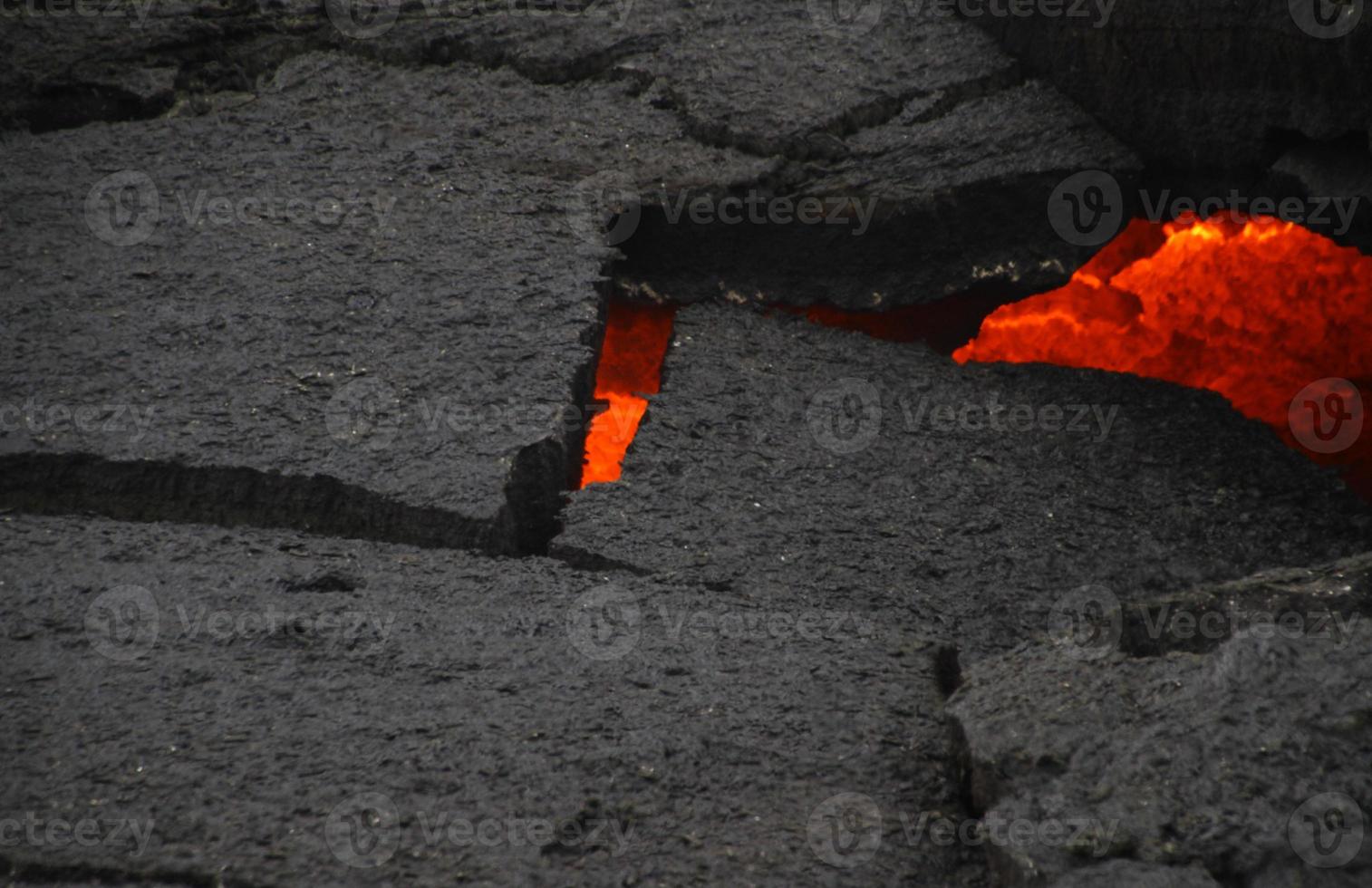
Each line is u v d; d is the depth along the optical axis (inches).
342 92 737.0
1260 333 753.6
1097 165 645.3
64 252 617.3
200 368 553.0
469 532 492.7
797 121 672.4
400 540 499.8
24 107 719.1
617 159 676.1
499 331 576.7
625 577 479.2
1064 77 669.3
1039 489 548.7
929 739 380.2
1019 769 325.1
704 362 613.9
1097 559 513.3
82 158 687.7
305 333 573.0
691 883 324.8
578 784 354.6
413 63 748.6
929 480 550.0
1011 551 514.9
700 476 540.7
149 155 689.0
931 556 508.7
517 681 401.4
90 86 725.3
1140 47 617.0
